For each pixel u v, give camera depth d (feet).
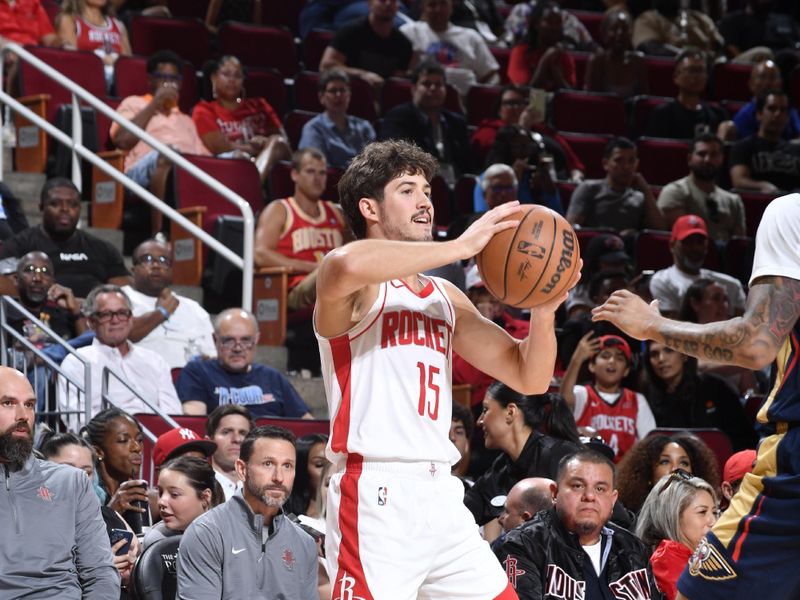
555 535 29.91
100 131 60.08
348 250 19.30
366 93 71.61
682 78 78.18
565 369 51.44
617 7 82.28
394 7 74.54
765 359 21.85
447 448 20.86
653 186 71.87
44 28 66.03
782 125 74.74
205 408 44.73
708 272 60.08
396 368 20.61
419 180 21.11
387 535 20.25
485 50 79.05
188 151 60.64
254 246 53.93
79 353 42.91
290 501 37.96
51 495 29.45
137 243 58.13
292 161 60.44
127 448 36.58
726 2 96.48
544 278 20.90
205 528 29.96
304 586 30.78
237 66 64.80
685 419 48.78
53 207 50.42
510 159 65.31
